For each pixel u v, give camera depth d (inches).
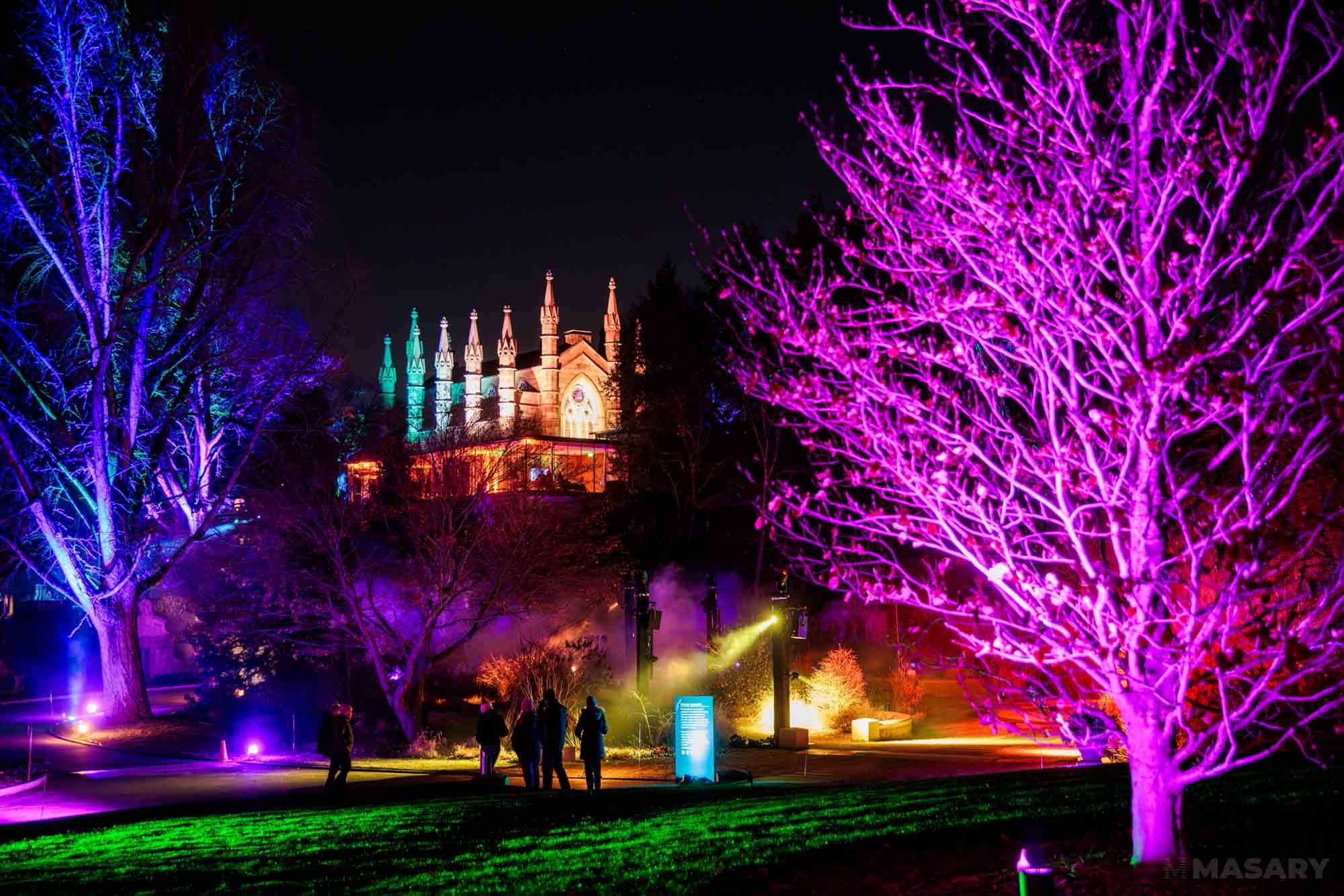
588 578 1444.4
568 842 519.5
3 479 1619.1
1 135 1446.9
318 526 1240.8
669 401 2237.9
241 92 1507.1
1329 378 300.8
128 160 1491.1
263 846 558.9
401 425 1501.0
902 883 380.8
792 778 895.7
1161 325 354.9
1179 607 336.2
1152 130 350.3
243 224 1499.8
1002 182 347.3
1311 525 307.7
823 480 367.6
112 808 842.2
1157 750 358.9
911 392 386.3
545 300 4815.5
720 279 390.0
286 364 1534.2
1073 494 363.9
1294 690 403.2
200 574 1627.7
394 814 653.3
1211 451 353.4
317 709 1376.7
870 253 366.9
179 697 1867.6
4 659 2193.7
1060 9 345.4
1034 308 349.4
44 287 1529.3
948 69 361.1
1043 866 306.2
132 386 1526.8
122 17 1471.5
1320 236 327.9
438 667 1481.3
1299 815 436.8
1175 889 334.3
